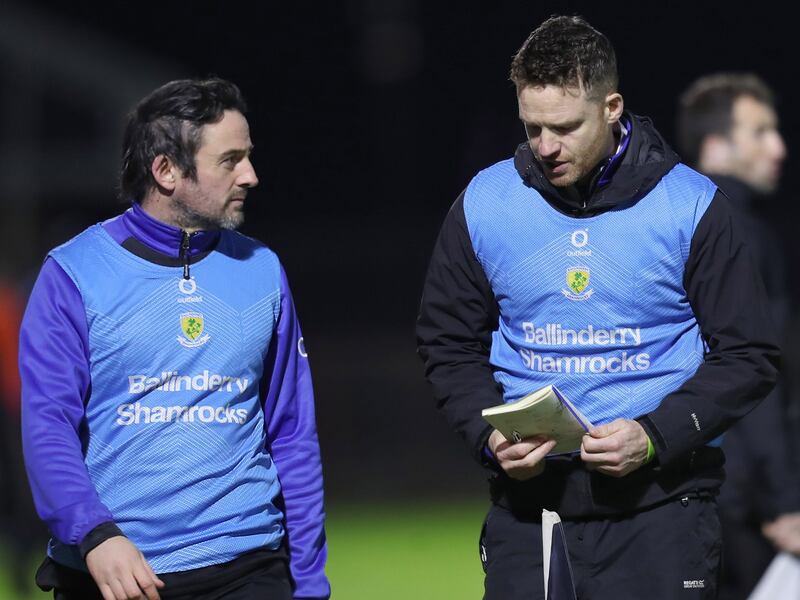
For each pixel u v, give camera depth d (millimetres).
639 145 13422
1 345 31672
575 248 13438
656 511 13422
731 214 13391
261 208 92188
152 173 13211
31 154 63625
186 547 12977
